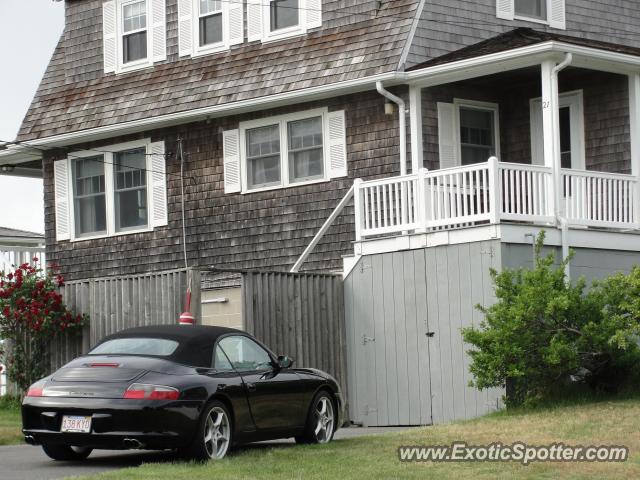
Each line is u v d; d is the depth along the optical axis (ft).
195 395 43.11
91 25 90.74
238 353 46.93
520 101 77.97
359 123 75.20
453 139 74.74
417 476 40.14
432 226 66.08
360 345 68.64
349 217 75.00
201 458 43.39
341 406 51.75
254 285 65.10
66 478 39.60
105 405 42.47
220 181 82.38
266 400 46.78
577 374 61.57
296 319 66.85
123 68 88.12
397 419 66.80
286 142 78.89
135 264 86.28
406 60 72.13
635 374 60.23
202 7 84.28
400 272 67.10
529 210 65.36
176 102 82.89
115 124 85.20
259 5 81.10
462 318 64.23
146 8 87.40
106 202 88.02
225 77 81.35
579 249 67.15
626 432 49.01
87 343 69.82
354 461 43.55
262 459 44.04
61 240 90.17
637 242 70.59
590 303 58.70
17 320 71.97
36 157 92.43
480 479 39.68
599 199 69.36
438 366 65.21
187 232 83.82
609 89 74.08
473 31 76.48
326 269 75.87
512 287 59.36
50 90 92.07
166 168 85.10
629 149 72.95
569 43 66.54
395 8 74.69
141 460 46.75
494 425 53.72
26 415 44.06
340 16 77.05
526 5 80.69
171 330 46.32
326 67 75.51
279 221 78.95
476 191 71.41
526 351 57.72
